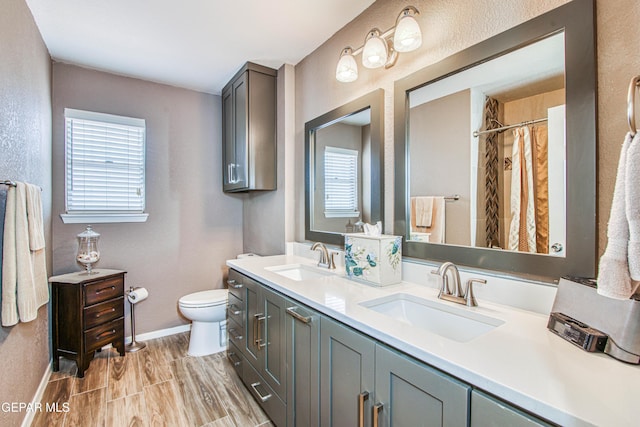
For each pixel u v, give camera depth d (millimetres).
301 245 2455
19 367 1557
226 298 2533
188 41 2180
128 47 2242
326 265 1992
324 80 2215
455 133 1369
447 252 1381
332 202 2137
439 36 1439
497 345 835
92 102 2572
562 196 1027
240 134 2639
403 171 1596
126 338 2727
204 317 2473
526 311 1105
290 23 1979
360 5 1811
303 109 2473
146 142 2820
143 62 2479
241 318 2027
